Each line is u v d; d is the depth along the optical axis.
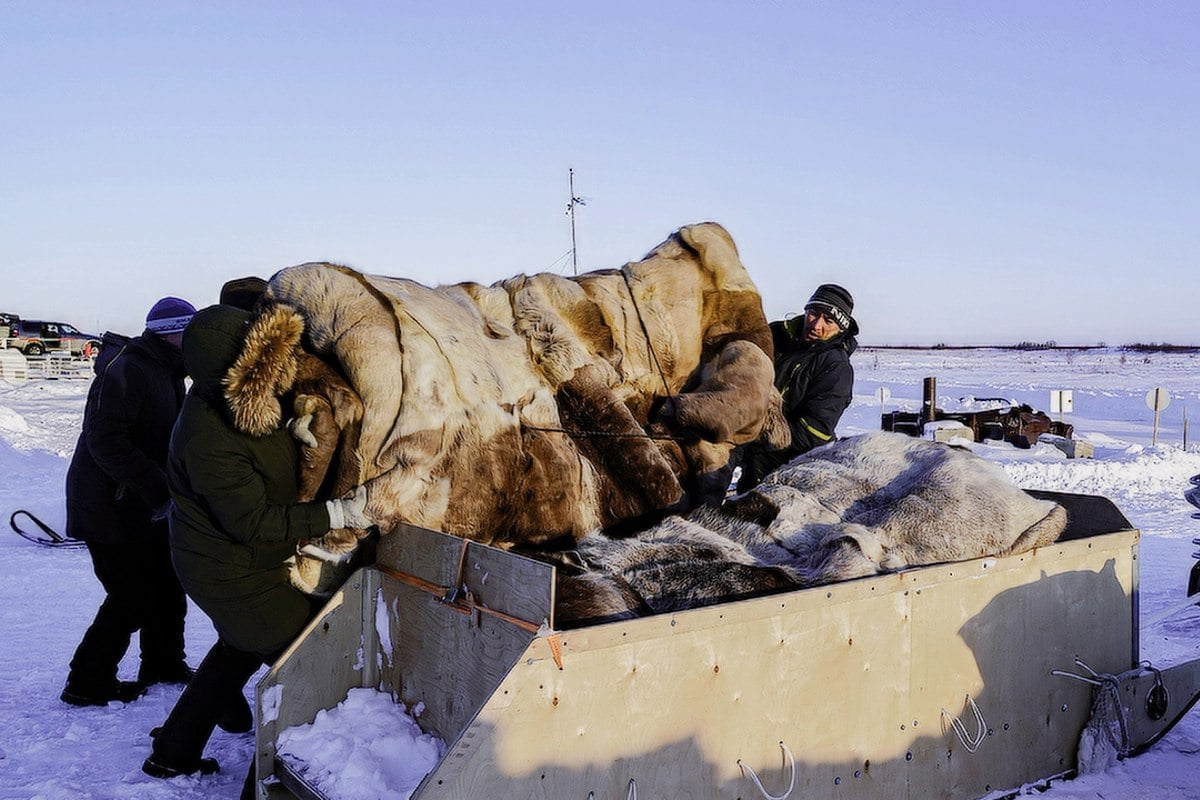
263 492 3.40
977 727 3.92
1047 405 31.03
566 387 4.39
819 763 3.46
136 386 4.61
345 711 3.53
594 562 3.75
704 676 3.16
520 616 2.98
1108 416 27.98
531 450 3.97
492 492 3.76
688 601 3.43
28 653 5.84
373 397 3.55
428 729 3.40
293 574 3.66
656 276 4.94
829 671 3.47
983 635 3.92
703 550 3.90
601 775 2.96
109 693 4.96
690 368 4.91
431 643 3.39
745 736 3.27
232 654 4.00
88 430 4.61
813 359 5.34
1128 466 15.13
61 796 3.81
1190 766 4.34
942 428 18.42
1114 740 4.31
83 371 35.56
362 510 3.49
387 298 3.78
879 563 3.74
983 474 4.24
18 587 7.62
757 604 3.27
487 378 3.88
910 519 3.97
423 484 3.58
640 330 4.78
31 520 10.52
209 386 3.41
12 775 4.04
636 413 4.71
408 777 3.19
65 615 6.82
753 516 4.22
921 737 3.75
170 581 5.14
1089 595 4.28
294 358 3.45
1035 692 4.11
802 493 4.33
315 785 3.17
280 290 3.75
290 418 3.53
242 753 4.38
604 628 2.93
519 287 4.62
